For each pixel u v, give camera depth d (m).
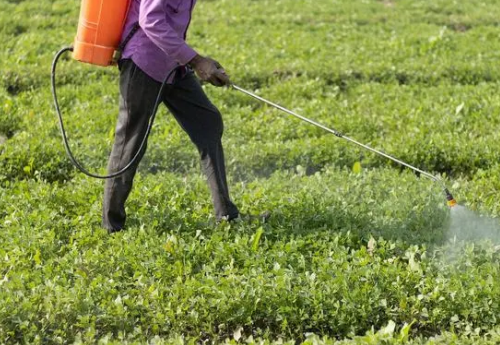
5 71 15.55
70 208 9.80
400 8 22.64
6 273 8.20
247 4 23.30
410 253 8.38
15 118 13.31
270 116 13.38
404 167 11.47
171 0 8.15
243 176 11.34
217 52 17.42
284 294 7.61
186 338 7.42
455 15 21.73
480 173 10.93
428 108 13.63
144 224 9.07
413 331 7.55
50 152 11.52
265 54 17.27
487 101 13.80
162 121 12.90
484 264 8.12
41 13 21.31
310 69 15.90
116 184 8.74
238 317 7.54
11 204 9.70
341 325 7.46
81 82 15.44
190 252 8.44
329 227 9.13
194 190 10.11
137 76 8.35
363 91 14.81
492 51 17.34
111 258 8.31
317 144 11.87
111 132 12.34
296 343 7.51
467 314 7.47
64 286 7.91
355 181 10.27
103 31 8.34
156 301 7.67
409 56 17.16
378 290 7.67
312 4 23.25
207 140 8.86
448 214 9.30
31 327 7.21
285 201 9.52
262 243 8.71
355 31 19.44
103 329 7.46
